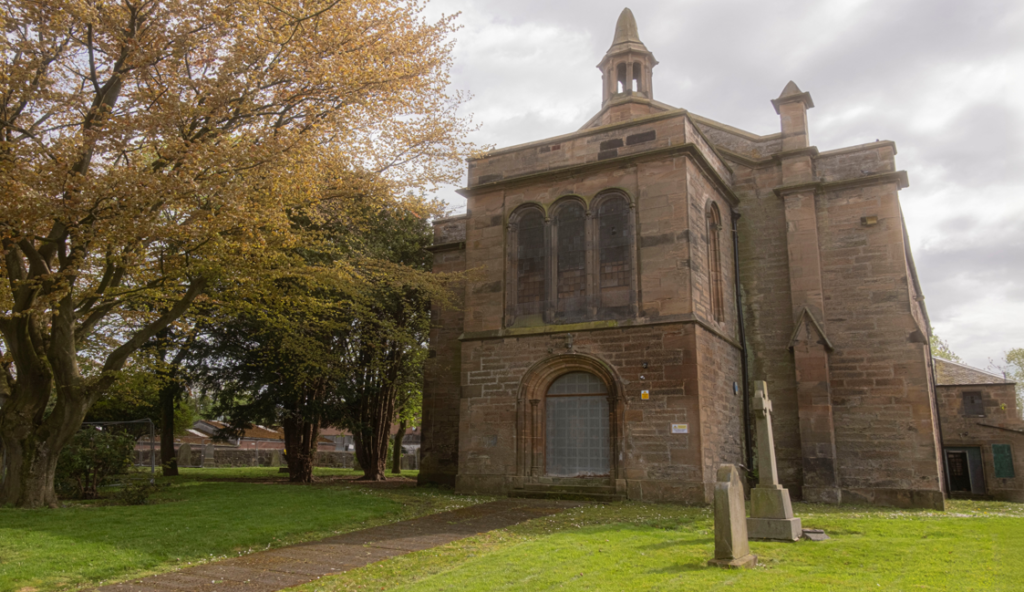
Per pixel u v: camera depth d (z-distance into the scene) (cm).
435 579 856
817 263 2081
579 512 1517
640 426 1798
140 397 2631
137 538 1105
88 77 1434
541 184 2100
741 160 2284
